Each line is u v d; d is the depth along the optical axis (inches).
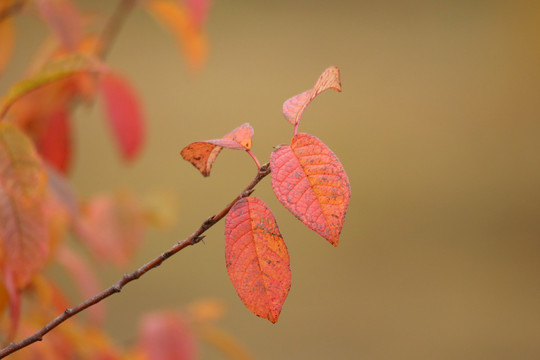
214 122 181.3
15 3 48.4
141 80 187.0
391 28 247.0
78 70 42.0
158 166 163.5
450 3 262.4
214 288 134.5
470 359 121.6
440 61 235.0
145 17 192.1
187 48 56.5
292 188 36.7
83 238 49.5
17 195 40.9
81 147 159.5
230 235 37.1
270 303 37.0
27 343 37.8
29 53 132.0
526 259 159.5
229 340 50.8
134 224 51.1
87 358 46.8
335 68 37.4
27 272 41.5
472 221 171.5
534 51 236.4
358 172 187.0
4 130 40.8
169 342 48.6
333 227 36.4
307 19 238.7
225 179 163.8
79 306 37.8
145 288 130.4
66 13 47.6
